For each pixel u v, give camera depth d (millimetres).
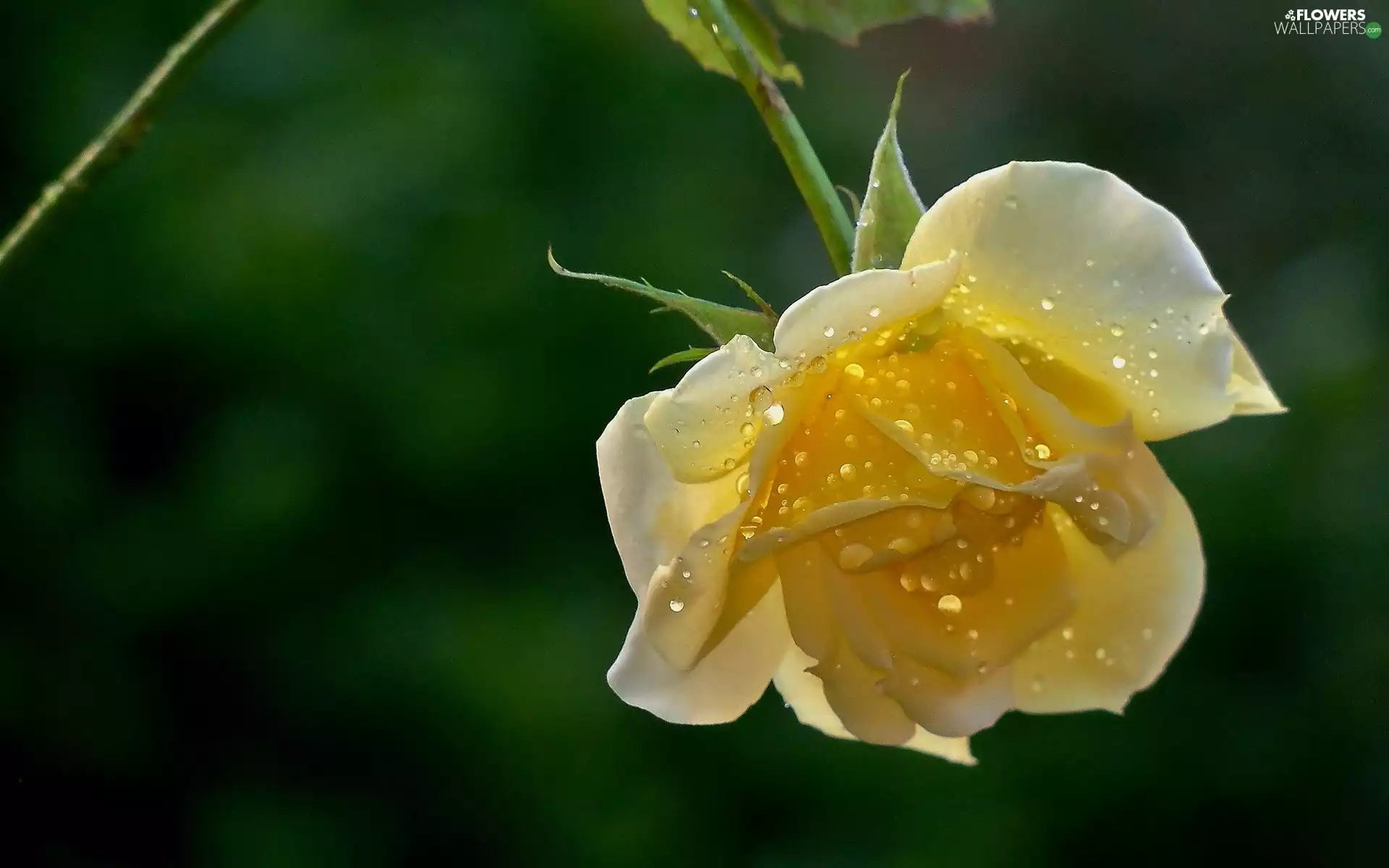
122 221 1897
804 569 574
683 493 568
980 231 562
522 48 2039
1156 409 568
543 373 1920
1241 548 1923
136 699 1869
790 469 568
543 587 1891
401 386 1891
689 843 1783
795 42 2150
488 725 1792
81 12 1997
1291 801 1860
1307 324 2062
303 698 1851
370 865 1811
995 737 1857
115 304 1896
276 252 1876
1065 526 587
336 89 1977
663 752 1808
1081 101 2309
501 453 1894
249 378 1911
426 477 1889
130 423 1928
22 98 1970
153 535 1867
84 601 1864
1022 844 1808
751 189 2098
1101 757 1862
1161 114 2297
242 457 1873
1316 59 2219
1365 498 1923
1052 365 572
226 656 1867
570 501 1914
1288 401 1999
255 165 1925
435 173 1945
